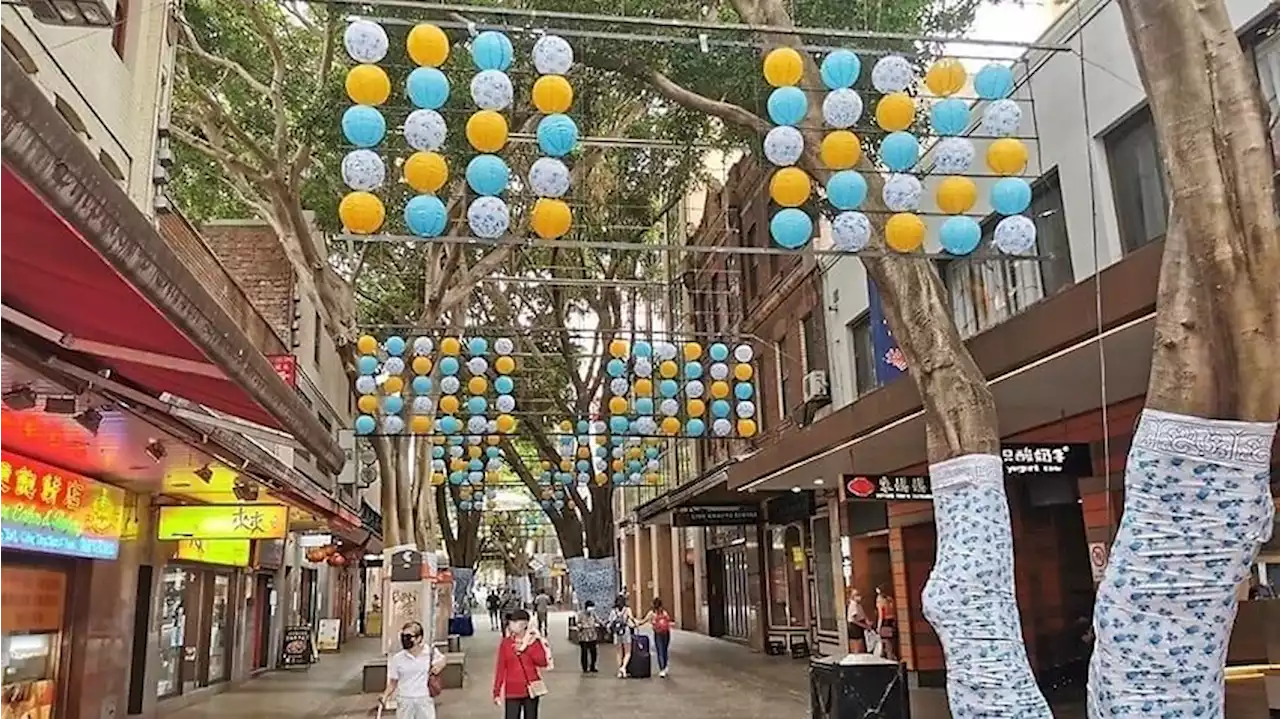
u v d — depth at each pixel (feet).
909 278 21.72
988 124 25.11
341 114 42.34
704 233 96.53
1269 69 30.96
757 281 83.76
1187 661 10.61
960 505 18.74
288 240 48.85
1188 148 11.05
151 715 48.91
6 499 31.60
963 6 40.37
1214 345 10.68
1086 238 38.37
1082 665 44.93
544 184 22.81
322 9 44.80
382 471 60.80
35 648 37.29
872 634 53.88
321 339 84.69
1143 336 25.89
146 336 19.02
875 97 34.65
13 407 22.34
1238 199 10.72
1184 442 10.73
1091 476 36.88
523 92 40.42
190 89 47.29
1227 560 10.58
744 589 97.76
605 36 23.85
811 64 26.27
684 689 58.18
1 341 18.51
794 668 68.28
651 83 36.11
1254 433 10.57
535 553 311.68
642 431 57.11
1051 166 40.78
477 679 68.59
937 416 19.93
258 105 52.01
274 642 79.82
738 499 80.43
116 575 43.14
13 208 13.12
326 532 73.15
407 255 65.26
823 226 65.00
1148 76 11.62
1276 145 25.85
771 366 80.38
